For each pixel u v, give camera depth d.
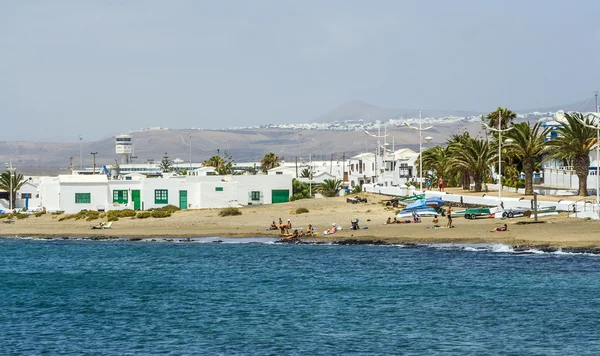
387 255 89.00
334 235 103.50
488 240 92.62
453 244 93.50
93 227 126.50
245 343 52.16
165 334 55.25
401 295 66.69
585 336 51.91
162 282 77.69
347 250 94.75
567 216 100.69
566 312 58.44
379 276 75.94
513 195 129.25
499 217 106.81
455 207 124.12
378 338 52.78
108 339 54.16
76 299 69.75
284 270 82.06
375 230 104.69
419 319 57.78
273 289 71.56
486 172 147.00
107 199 149.88
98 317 61.69
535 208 98.06
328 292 69.25
